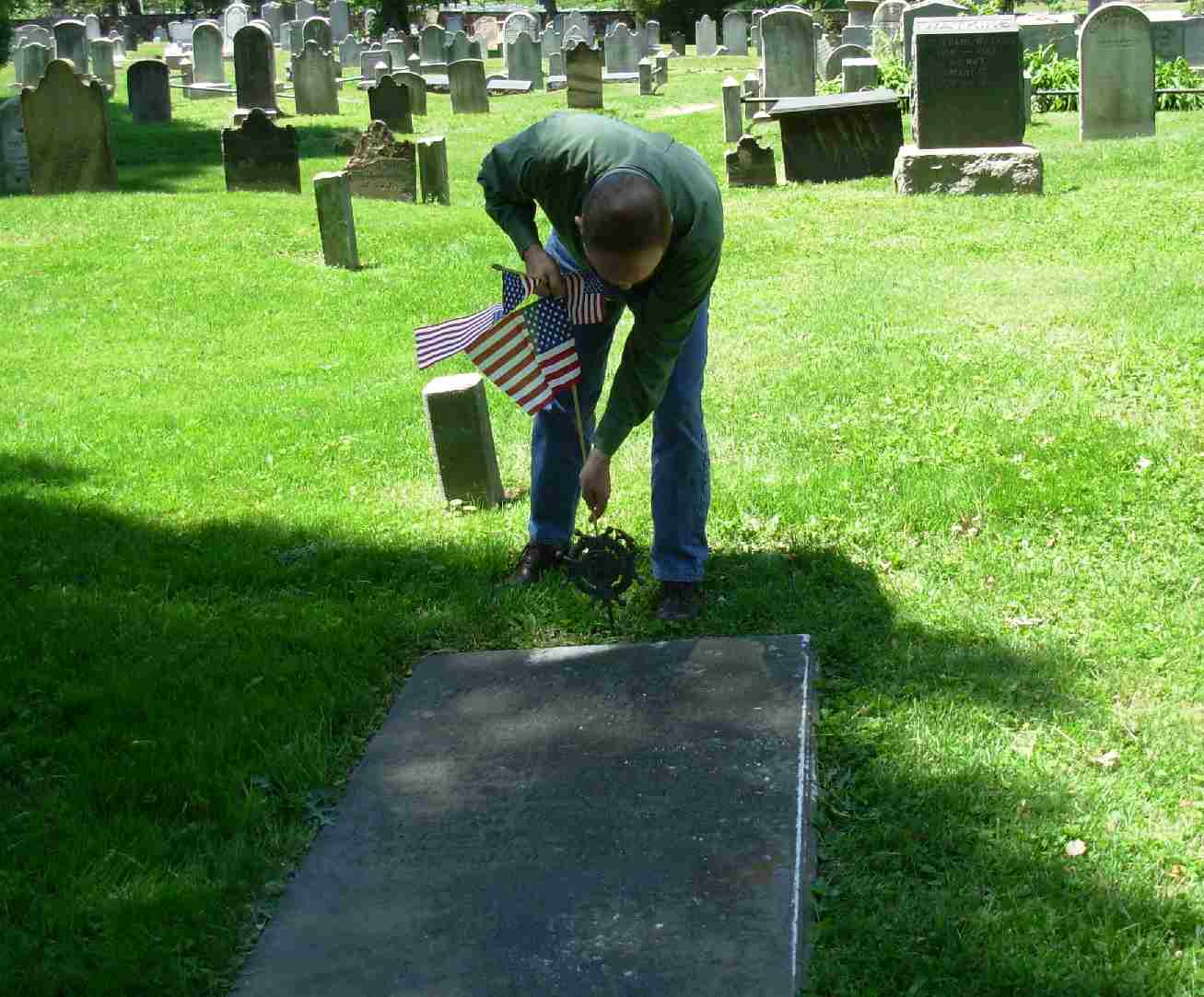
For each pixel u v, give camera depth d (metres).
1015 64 13.62
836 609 4.50
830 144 15.26
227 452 6.78
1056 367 7.31
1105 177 14.10
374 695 4.19
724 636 4.36
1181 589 4.52
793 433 6.46
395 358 8.84
